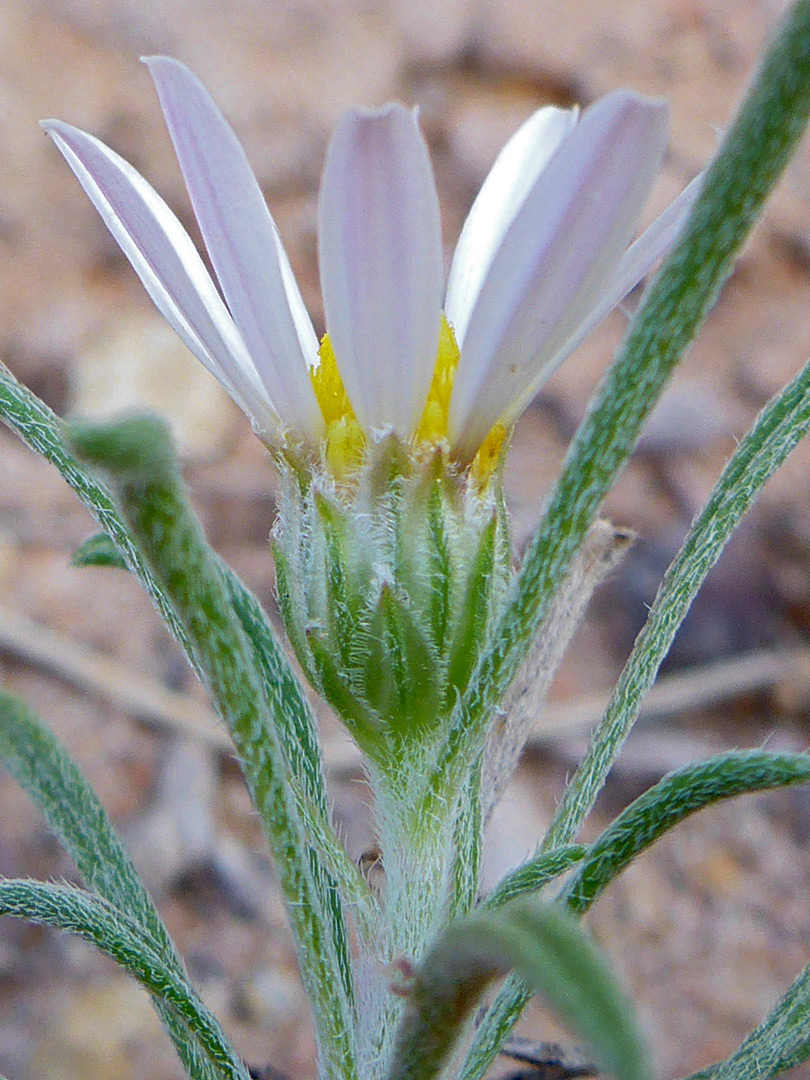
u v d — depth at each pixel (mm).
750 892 143
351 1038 45
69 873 126
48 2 230
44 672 147
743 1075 51
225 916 132
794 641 154
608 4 241
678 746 147
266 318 46
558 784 143
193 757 141
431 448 45
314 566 46
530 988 50
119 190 46
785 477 164
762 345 190
